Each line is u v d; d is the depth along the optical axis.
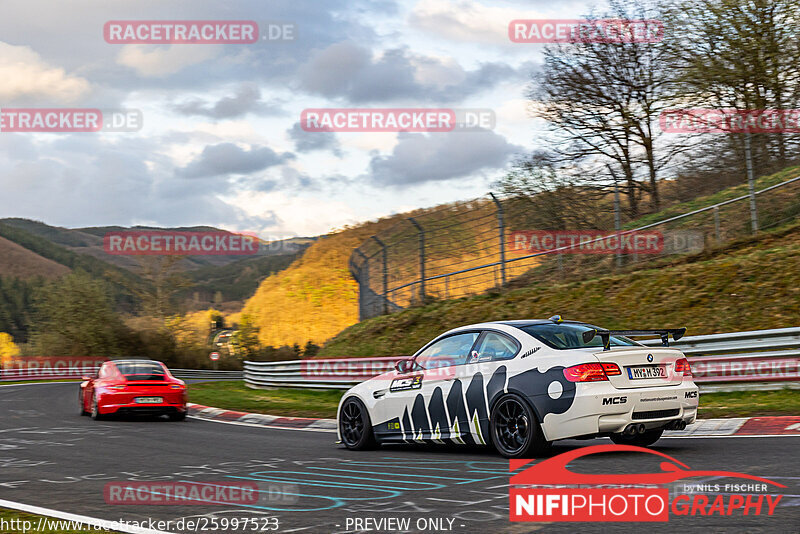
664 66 27.08
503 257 20.95
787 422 8.41
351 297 74.06
